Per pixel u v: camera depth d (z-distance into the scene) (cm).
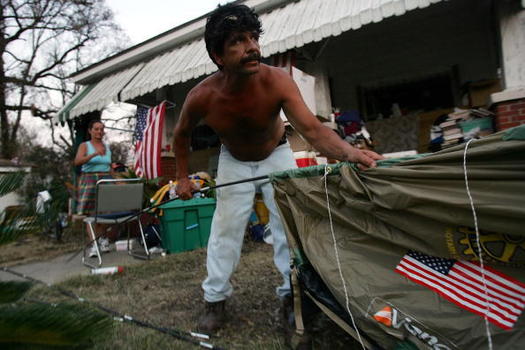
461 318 121
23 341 90
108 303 256
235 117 185
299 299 161
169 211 424
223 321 210
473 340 118
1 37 1518
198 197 462
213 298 206
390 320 130
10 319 89
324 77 562
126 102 764
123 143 1727
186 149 215
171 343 186
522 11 409
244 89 174
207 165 805
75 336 91
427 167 124
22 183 129
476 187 114
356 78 729
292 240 163
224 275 207
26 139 1866
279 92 177
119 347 181
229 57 157
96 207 396
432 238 126
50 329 90
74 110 726
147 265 363
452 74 651
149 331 201
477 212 114
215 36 157
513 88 408
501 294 117
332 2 518
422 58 671
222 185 192
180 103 799
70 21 1630
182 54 663
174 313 234
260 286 274
